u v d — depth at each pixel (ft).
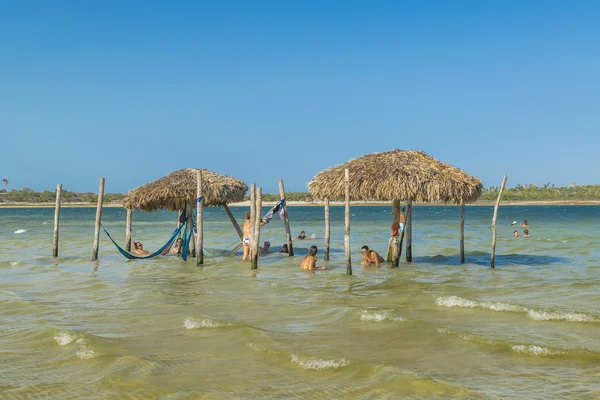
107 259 71.15
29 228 160.35
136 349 28.25
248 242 68.80
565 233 123.44
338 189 56.85
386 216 297.53
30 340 30.04
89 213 378.73
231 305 39.78
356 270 58.95
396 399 21.47
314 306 39.09
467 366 25.48
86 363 26.09
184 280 52.49
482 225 170.60
